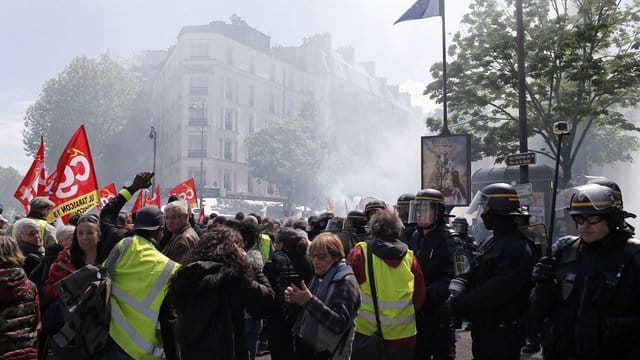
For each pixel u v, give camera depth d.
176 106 70.75
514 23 19.66
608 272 3.25
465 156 15.48
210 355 4.22
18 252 4.39
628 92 19.06
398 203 7.09
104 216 5.10
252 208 62.09
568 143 19.61
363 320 4.66
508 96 20.98
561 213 11.08
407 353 4.66
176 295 4.29
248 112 73.75
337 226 10.08
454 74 21.02
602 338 3.21
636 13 18.48
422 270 5.26
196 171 66.56
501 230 4.42
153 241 4.79
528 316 4.21
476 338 4.43
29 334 4.35
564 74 20.94
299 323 4.70
